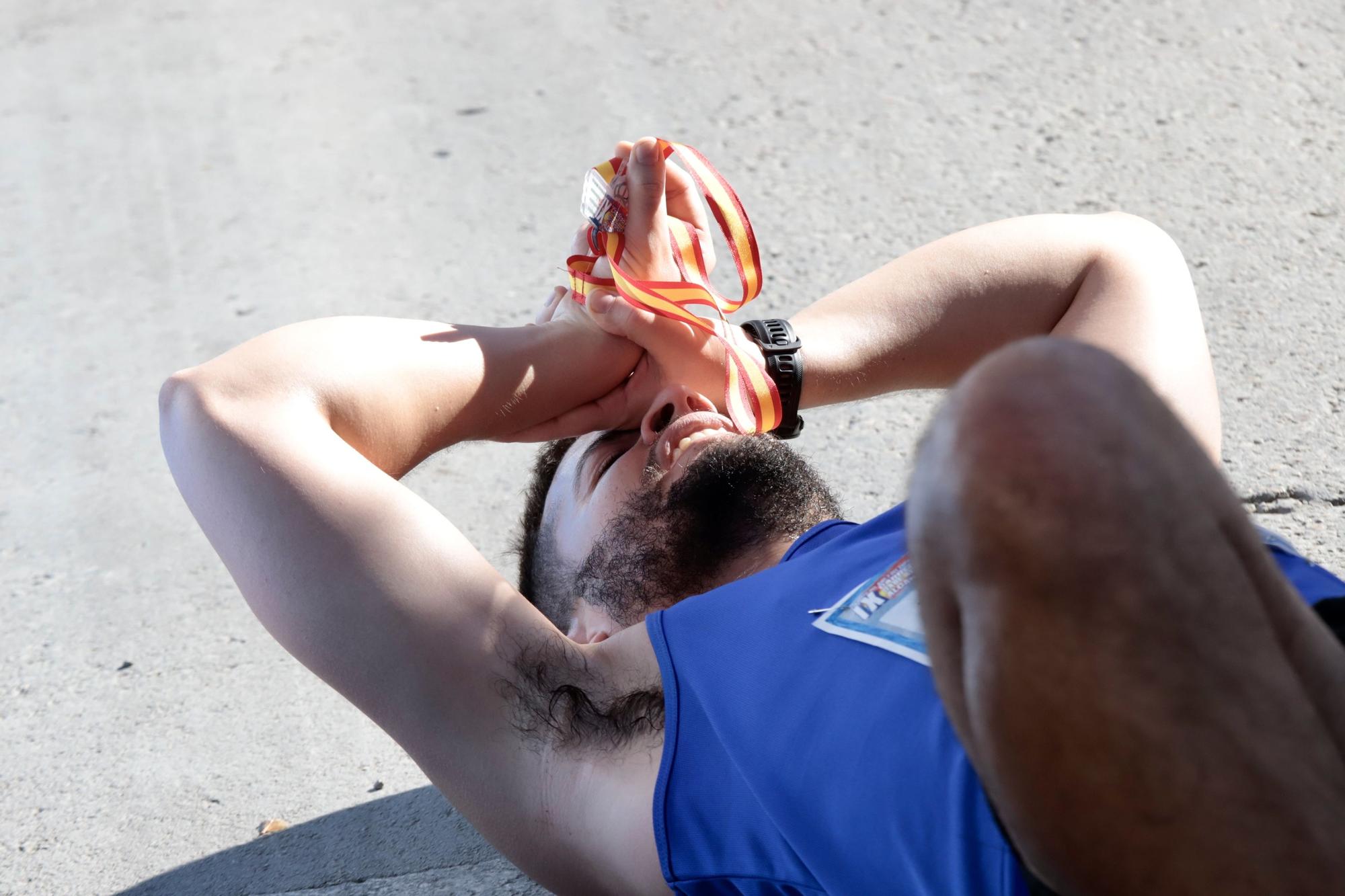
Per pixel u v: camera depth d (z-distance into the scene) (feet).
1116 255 6.11
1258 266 9.36
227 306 11.52
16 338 11.68
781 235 10.75
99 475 9.70
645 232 6.13
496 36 15.52
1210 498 2.93
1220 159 10.73
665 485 5.70
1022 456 2.86
